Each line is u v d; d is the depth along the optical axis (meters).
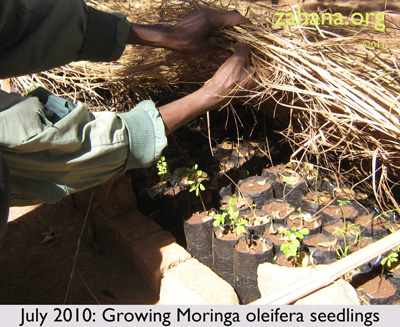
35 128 0.55
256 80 0.71
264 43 0.74
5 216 0.51
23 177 0.58
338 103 0.70
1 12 0.60
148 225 0.94
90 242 0.98
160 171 0.94
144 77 0.94
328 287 0.67
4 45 0.63
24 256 0.97
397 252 0.80
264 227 0.88
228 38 0.76
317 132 0.79
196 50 0.75
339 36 0.77
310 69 0.72
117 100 1.03
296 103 0.78
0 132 0.53
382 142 0.72
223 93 0.68
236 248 0.83
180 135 1.20
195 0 0.91
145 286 0.87
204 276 0.80
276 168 1.05
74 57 0.68
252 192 0.97
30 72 0.65
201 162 1.10
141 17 0.96
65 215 1.08
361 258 0.67
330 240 0.86
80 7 0.66
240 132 1.15
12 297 0.86
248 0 1.05
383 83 0.71
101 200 0.97
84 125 0.59
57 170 0.59
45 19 0.63
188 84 0.96
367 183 0.92
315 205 0.92
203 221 0.90
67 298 0.85
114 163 0.63
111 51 0.69
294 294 0.63
